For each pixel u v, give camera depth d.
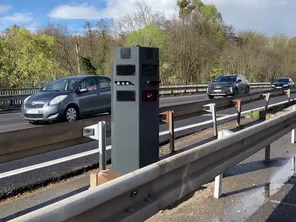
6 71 32.03
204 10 61.97
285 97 23.00
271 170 6.04
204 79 56.59
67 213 2.12
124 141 5.14
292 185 5.25
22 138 5.06
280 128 6.34
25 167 6.41
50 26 60.69
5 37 35.94
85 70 53.84
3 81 31.72
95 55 58.69
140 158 5.12
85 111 12.57
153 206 2.90
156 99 5.27
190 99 25.67
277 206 4.45
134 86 5.04
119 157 5.19
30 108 12.00
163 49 50.78
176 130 10.30
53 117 11.73
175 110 8.64
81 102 12.41
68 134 5.80
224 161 4.22
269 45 71.31
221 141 4.07
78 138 6.02
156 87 5.25
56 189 5.30
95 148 8.17
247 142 4.91
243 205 4.49
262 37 68.19
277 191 5.00
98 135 5.78
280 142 8.31
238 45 65.62
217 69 58.25
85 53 59.28
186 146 8.20
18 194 5.10
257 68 63.41
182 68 55.03
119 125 5.15
